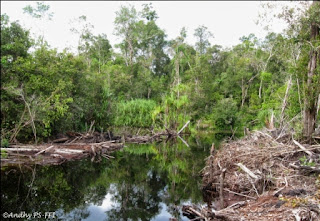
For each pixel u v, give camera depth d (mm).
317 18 8898
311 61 9148
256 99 31469
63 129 16422
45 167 11477
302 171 6594
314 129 9219
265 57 34406
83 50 37938
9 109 13594
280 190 5879
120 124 26016
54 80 15156
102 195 8680
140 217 6816
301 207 4770
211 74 40125
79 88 17609
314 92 8969
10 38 14234
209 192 8266
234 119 30844
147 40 45312
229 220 5086
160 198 8367
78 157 13508
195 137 23922
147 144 19594
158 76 44562
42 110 13570
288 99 11867
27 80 14328
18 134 14016
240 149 8883
